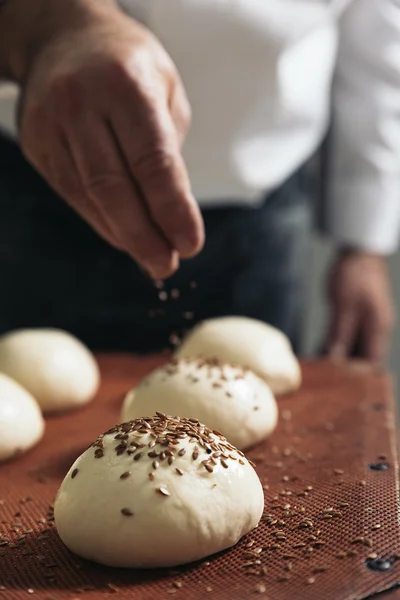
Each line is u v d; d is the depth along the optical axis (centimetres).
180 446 94
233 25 159
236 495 91
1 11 123
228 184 176
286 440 126
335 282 200
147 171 103
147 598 79
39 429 130
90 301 185
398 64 194
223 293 186
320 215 215
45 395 144
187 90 166
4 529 98
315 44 176
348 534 90
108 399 154
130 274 182
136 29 112
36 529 97
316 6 168
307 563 84
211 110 168
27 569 87
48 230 180
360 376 163
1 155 176
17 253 183
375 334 198
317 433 129
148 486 89
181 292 183
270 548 89
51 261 183
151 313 146
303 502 100
